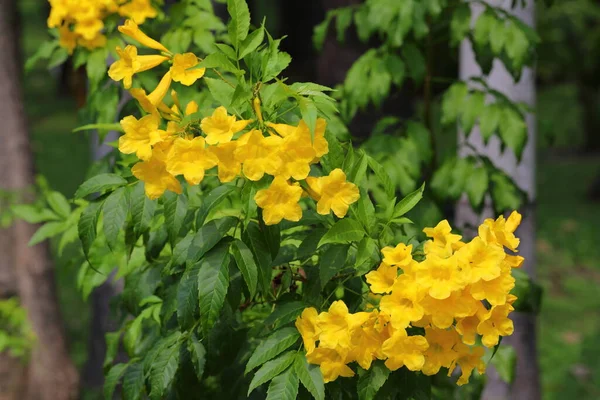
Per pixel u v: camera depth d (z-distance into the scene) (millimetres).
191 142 2986
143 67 3268
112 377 4020
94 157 7375
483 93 5066
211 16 4891
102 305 8703
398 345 3041
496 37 4891
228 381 3951
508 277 3029
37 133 27609
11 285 8641
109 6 4781
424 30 4898
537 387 7258
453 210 7559
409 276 3029
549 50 19422
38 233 4750
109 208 3344
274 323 3498
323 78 7559
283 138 2992
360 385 3258
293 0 18688
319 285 3416
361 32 5285
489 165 5191
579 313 14320
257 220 3371
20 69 8539
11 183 8398
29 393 8703
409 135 5078
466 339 3088
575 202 21719
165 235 3863
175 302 3602
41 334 8727
